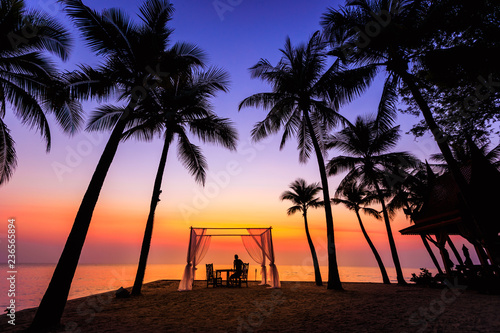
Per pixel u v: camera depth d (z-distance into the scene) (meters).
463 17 9.02
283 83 14.25
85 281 38.34
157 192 11.20
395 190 20.06
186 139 13.09
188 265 12.83
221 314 6.86
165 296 10.11
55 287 5.46
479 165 10.48
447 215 10.48
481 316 5.66
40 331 5.02
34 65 10.19
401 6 10.00
